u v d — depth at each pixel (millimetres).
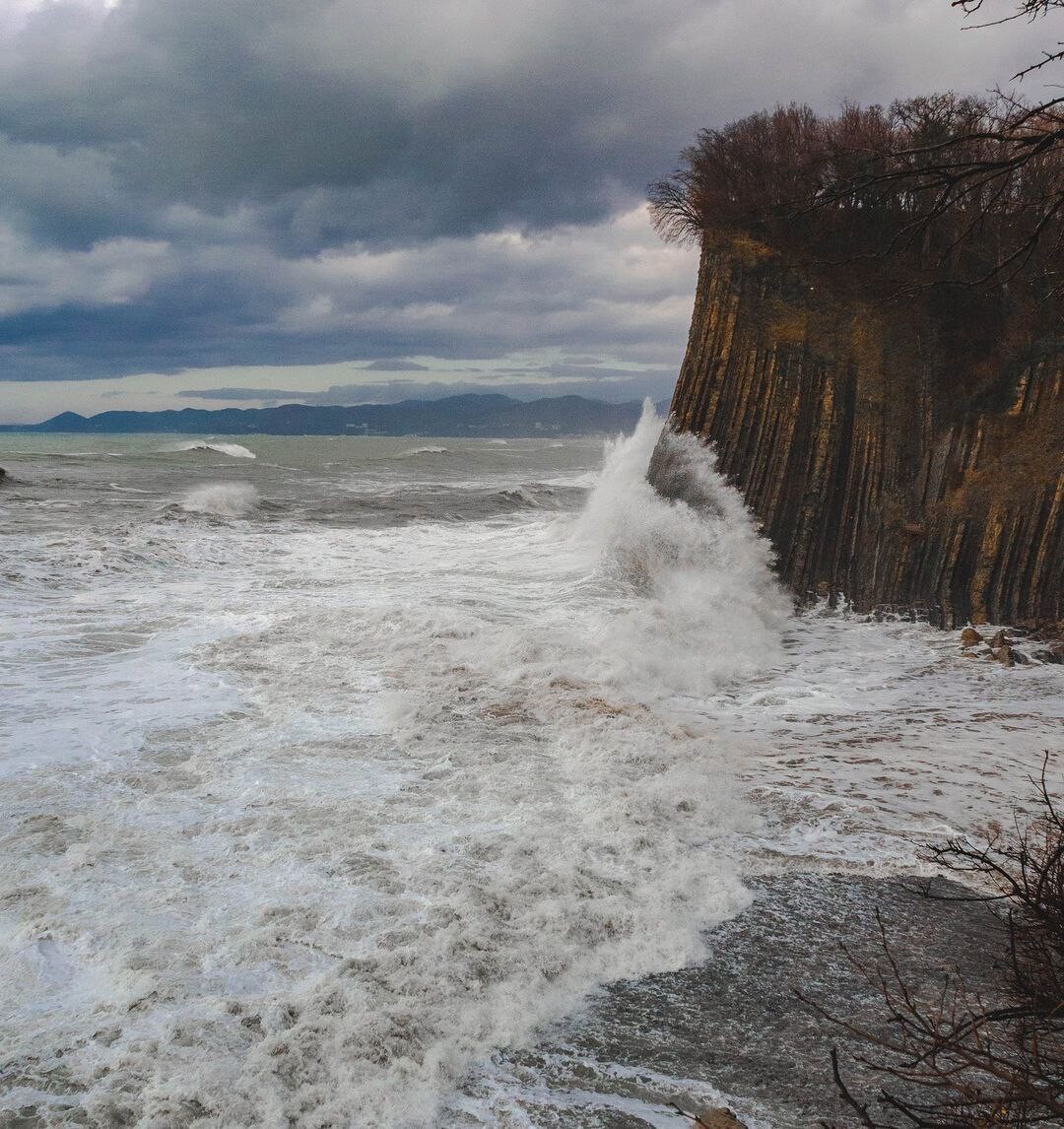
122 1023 3502
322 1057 3369
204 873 4766
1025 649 11750
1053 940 3607
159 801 5672
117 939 4078
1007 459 13766
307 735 6988
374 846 5145
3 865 4738
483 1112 3234
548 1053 3590
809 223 16094
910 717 8859
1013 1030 3688
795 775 6945
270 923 4277
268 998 3699
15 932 4098
